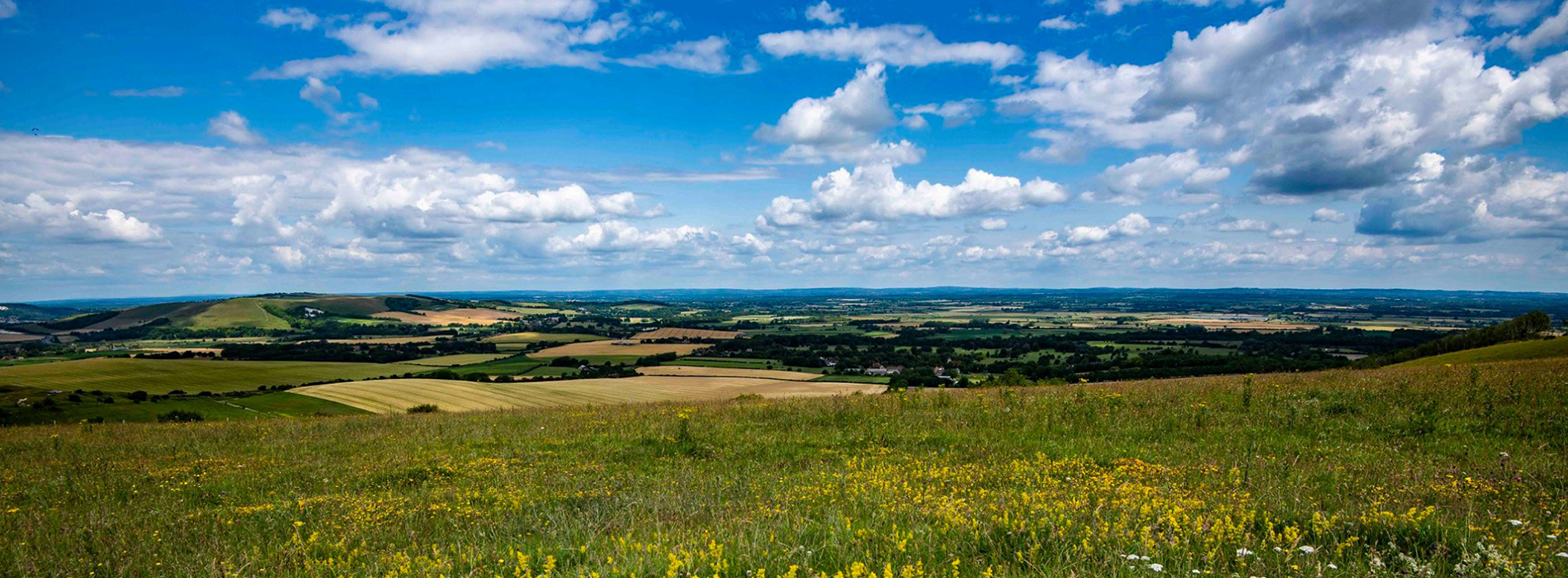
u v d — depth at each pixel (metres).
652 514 8.93
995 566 5.89
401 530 9.00
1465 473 9.84
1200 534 6.39
